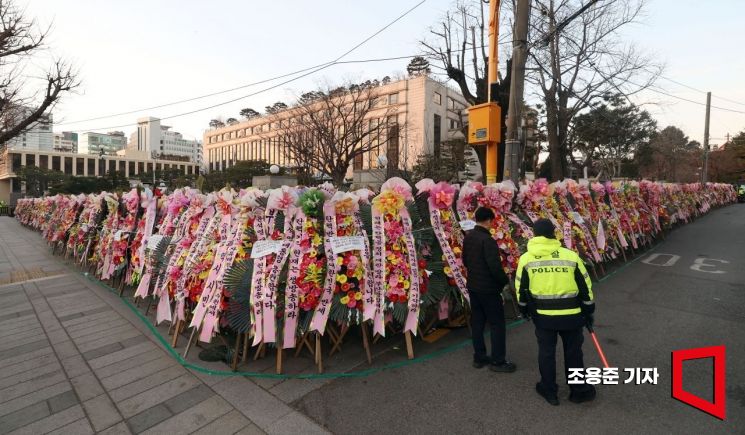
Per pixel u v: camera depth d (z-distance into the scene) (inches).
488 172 300.2
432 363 155.8
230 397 133.6
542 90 588.7
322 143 837.2
